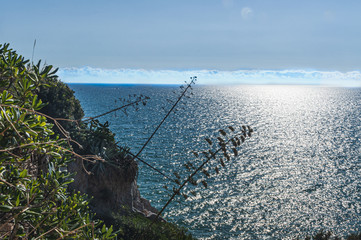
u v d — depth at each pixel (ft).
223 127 648.79
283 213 236.63
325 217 233.96
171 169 316.81
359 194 281.13
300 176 329.52
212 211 227.81
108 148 101.09
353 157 420.77
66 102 115.14
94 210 99.35
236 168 341.21
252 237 199.31
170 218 209.67
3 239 14.17
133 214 109.81
